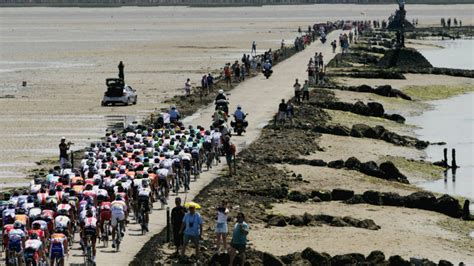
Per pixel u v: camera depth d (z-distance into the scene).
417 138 164.38
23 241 74.00
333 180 121.00
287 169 126.62
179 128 126.31
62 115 180.88
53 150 143.50
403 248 89.50
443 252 89.00
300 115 175.38
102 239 84.00
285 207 105.94
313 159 134.25
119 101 194.12
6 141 151.25
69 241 80.88
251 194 110.19
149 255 81.06
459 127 177.62
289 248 87.56
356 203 108.69
